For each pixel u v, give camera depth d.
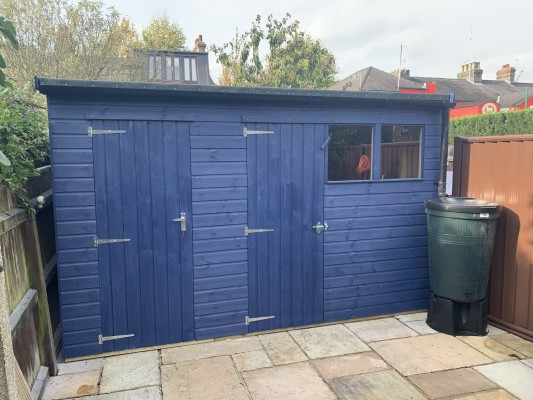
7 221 2.47
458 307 3.97
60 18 11.47
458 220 3.77
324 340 3.85
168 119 3.54
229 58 19.03
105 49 12.05
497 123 12.21
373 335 3.96
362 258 4.29
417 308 4.58
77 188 3.38
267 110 3.81
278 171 3.91
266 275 3.98
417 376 3.18
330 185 4.10
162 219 3.62
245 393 2.95
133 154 3.48
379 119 4.18
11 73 10.20
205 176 3.70
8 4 10.80
